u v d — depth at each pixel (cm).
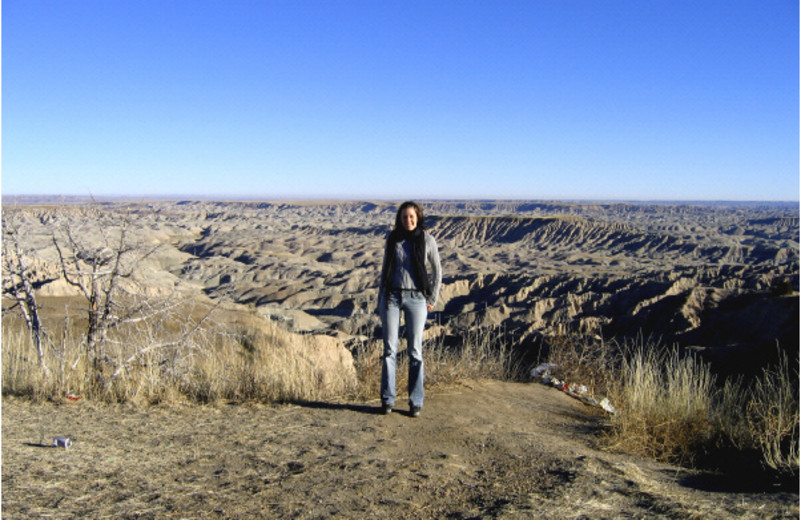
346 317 4644
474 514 279
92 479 316
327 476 334
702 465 420
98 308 528
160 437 407
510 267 9806
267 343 631
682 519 269
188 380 522
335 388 549
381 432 436
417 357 486
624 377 636
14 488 295
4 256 525
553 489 314
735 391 554
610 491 312
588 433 482
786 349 1259
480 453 396
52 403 488
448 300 6675
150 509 279
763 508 289
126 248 538
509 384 671
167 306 559
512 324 5088
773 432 436
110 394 505
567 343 752
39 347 528
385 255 490
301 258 9675
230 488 311
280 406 503
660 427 457
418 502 298
